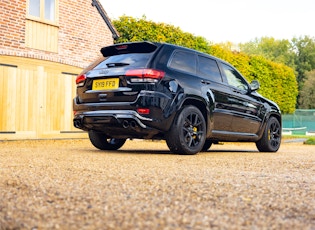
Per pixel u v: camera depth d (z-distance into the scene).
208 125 6.49
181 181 3.25
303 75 53.94
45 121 11.21
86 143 9.98
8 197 2.49
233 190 2.87
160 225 1.84
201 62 6.68
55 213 2.08
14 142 9.89
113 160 5.00
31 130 10.87
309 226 1.91
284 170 4.39
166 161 5.06
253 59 22.19
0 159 4.94
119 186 2.95
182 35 14.35
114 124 5.95
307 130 31.92
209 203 2.39
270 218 2.05
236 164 4.93
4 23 10.44
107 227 1.81
